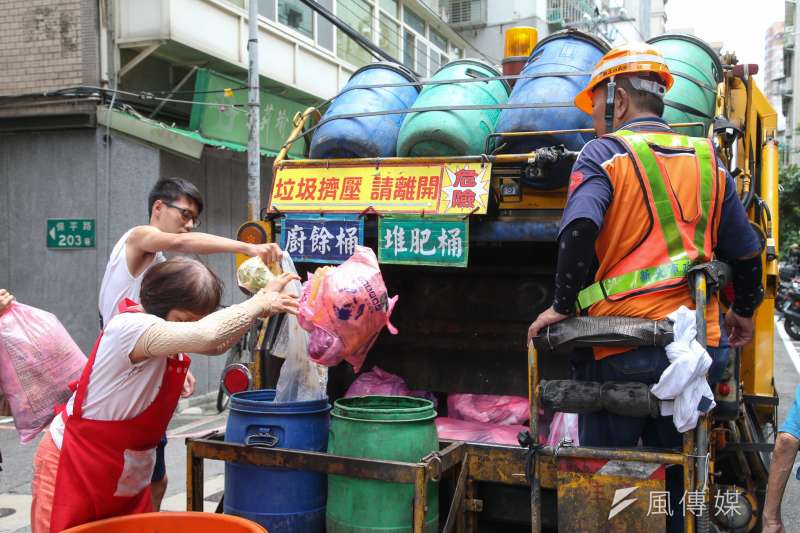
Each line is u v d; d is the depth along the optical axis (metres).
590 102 2.84
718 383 2.86
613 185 2.44
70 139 7.95
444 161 3.14
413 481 2.50
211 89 8.93
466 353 3.90
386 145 3.37
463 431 3.46
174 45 8.41
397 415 2.67
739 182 3.53
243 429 2.84
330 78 12.15
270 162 11.09
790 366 10.74
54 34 8.09
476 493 2.95
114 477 2.31
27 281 8.14
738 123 3.97
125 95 8.53
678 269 2.42
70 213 7.98
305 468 2.68
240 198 10.00
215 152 9.47
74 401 2.31
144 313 2.34
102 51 8.10
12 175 8.16
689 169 2.46
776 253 3.63
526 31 4.06
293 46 10.98
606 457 2.45
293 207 3.34
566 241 2.39
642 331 2.33
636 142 2.46
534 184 3.09
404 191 3.18
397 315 3.99
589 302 2.54
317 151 3.46
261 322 3.34
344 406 2.84
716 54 3.50
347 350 2.71
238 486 2.83
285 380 2.97
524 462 2.78
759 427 3.71
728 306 2.93
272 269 3.05
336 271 2.71
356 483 2.64
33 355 2.91
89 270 7.92
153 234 2.87
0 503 4.80
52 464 2.36
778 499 2.68
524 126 3.03
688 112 3.10
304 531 2.77
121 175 8.02
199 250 2.88
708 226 2.48
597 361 2.54
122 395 2.28
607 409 2.44
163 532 2.31
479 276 3.87
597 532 2.45
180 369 2.41
